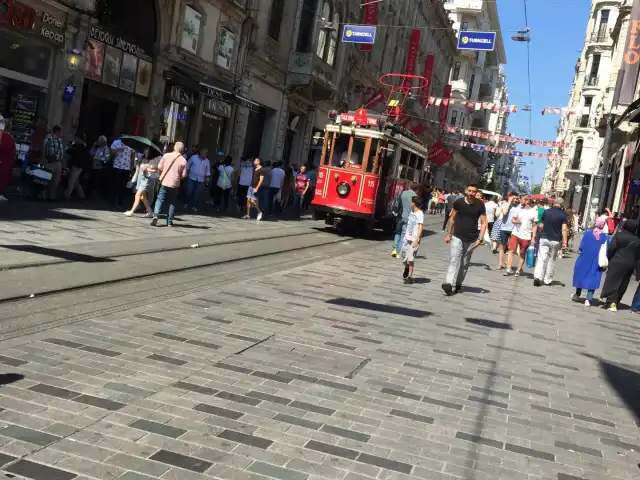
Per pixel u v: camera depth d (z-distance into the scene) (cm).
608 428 485
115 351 516
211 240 1228
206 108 2275
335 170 1812
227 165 1912
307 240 1517
